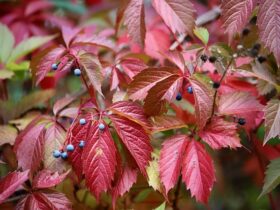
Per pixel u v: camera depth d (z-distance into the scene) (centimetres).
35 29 101
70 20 120
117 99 63
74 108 66
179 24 62
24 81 101
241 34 72
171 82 60
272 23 59
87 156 58
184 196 70
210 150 80
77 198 68
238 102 64
